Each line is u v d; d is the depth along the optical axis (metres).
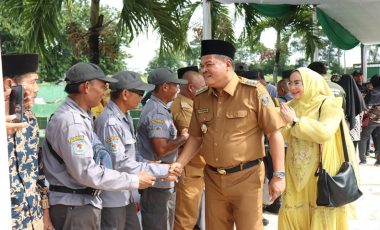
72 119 2.73
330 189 3.56
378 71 21.06
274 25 12.20
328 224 3.71
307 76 3.73
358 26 9.15
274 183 3.24
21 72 2.55
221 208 3.38
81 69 2.83
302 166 3.68
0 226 1.56
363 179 7.98
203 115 3.34
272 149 3.25
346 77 6.94
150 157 3.88
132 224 3.52
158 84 3.86
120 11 6.67
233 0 5.64
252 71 5.44
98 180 2.73
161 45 7.01
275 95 6.81
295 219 3.76
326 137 3.49
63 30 7.38
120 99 3.29
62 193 2.80
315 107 3.71
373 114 9.20
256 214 3.26
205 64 3.16
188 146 3.50
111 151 3.14
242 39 10.15
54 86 16.62
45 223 2.82
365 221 5.54
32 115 2.67
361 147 9.54
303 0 6.27
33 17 6.53
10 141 2.48
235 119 3.21
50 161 2.82
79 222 2.81
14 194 2.49
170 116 3.94
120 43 7.13
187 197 4.20
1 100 1.60
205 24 5.51
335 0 6.28
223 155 3.21
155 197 3.88
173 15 6.95
